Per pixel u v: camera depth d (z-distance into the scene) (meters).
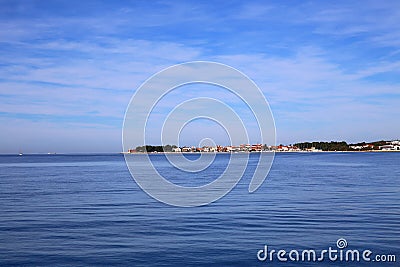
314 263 12.39
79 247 14.17
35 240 15.15
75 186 37.91
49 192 32.28
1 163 118.31
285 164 86.50
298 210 21.58
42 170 72.88
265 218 19.33
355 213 20.39
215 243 14.62
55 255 13.25
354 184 36.78
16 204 24.92
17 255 13.27
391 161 99.44
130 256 13.13
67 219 19.44
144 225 17.88
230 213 20.95
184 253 13.42
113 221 18.88
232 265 12.29
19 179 48.84
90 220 19.16
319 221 18.39
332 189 32.34
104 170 70.56
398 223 17.78
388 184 36.44
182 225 17.83
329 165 79.81
